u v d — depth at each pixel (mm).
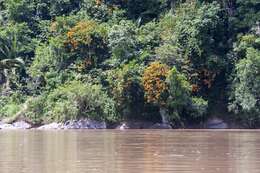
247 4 148250
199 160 52812
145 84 134250
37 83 150125
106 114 135750
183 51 141500
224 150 63219
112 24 155500
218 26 145750
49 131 117562
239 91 135250
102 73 142625
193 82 139875
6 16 167875
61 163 51031
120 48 141750
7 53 158875
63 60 148625
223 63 142500
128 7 162250
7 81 153125
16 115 140625
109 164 50125
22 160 53531
